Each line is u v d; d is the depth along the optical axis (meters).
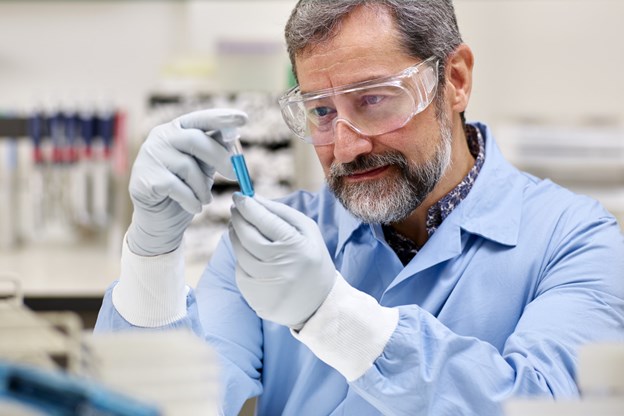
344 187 1.35
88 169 3.02
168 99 2.77
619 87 3.20
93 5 3.32
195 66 2.96
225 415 1.35
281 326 1.48
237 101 2.77
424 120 1.32
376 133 1.28
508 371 1.15
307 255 1.12
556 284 1.34
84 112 2.97
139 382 0.75
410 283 1.41
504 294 1.37
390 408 1.12
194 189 1.20
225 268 1.58
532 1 3.16
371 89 1.25
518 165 3.14
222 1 3.12
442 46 1.33
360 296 1.16
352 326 1.12
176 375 0.76
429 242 1.41
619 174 3.17
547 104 3.23
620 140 3.09
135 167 1.20
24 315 0.86
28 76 3.33
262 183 2.78
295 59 1.34
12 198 3.22
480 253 1.41
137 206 1.21
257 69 2.97
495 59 3.21
